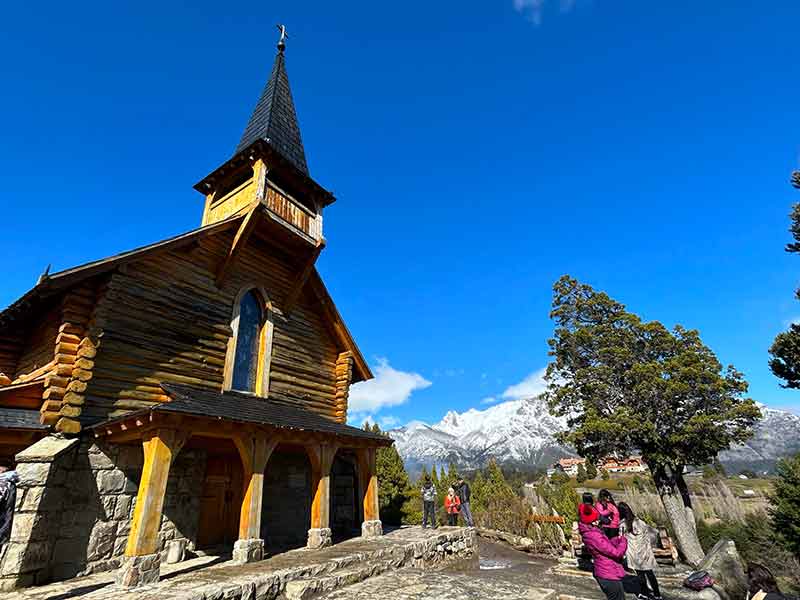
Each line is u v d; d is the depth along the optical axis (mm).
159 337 9383
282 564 7504
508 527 19000
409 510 21609
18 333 10688
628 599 8734
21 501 6523
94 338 8039
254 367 11805
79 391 7660
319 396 13594
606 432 17359
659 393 17484
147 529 6398
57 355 7758
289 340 12953
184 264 10383
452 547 11812
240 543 7832
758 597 4863
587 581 10836
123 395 8414
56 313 9156
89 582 6578
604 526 8273
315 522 9648
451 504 15977
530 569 12844
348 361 14461
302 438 9633
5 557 6234
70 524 7070
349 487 13898
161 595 5504
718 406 17016
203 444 9633
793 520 12844
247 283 12023
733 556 10641
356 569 7910
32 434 7387
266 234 12391
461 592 6723
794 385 11781
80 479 7352
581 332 19938
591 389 19000
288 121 16109
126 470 8039
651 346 19094
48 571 6629
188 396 8773
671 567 12023
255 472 8375
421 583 7461
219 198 13531
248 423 8047
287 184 13961
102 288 8539
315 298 14172
